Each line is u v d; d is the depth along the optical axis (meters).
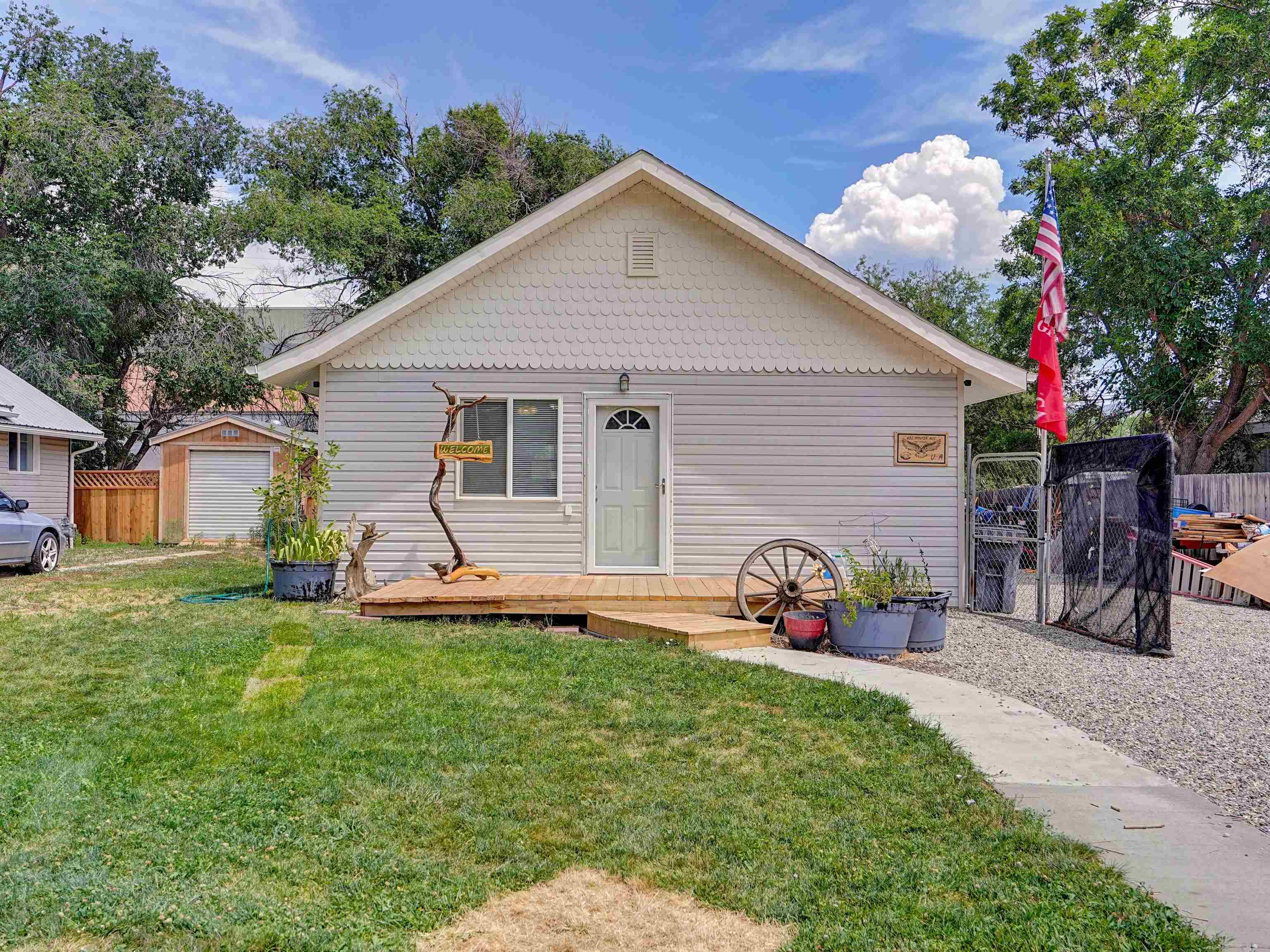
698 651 7.79
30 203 24.59
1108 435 24.69
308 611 9.98
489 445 10.46
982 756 4.98
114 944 2.85
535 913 3.12
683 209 11.24
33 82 26.14
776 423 11.20
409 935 2.95
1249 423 24.12
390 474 11.22
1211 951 2.83
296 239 24.95
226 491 21.27
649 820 3.91
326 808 4.03
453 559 10.97
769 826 3.87
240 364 27.22
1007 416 27.28
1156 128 21.52
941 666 7.76
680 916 3.10
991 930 2.97
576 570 11.21
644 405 11.25
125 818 3.87
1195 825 4.02
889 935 2.95
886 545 11.12
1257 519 15.38
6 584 12.84
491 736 5.12
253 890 3.23
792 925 3.03
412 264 27.03
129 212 27.28
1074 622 9.84
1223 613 11.37
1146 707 6.38
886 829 3.86
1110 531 9.26
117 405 27.03
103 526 21.44
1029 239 23.89
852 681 6.79
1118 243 20.53
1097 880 3.38
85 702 5.93
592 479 11.23
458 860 3.52
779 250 10.92
